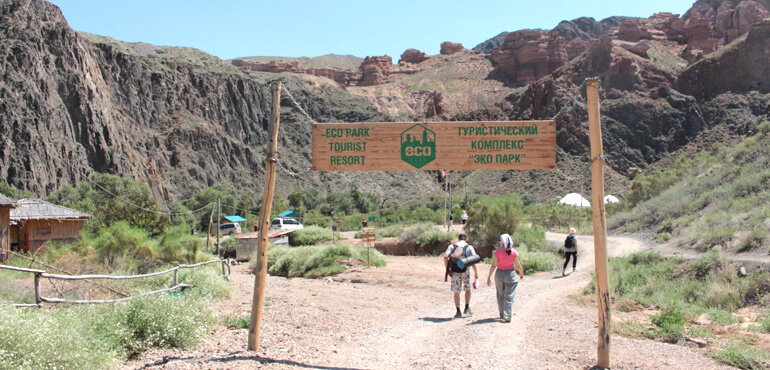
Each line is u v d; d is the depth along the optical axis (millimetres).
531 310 9852
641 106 128000
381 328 8172
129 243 16000
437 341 7059
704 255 12297
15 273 13406
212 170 138375
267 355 6082
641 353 6258
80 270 13031
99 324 6172
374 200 112125
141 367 5395
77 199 78625
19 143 109062
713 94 126188
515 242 23703
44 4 137250
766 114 50719
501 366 5656
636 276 12398
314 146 6605
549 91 151125
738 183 19719
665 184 38000
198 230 66688
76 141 120625
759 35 124375
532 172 107125
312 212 88188
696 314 9250
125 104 140125
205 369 5328
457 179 124000
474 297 12039
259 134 162000
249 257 30594
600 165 5676
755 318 8758
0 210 20734
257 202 101625
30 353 4555
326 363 5805
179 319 6695
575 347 6535
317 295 12672
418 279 15477
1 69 116625
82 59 132125
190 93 153625
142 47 172375
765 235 12133
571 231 16125
